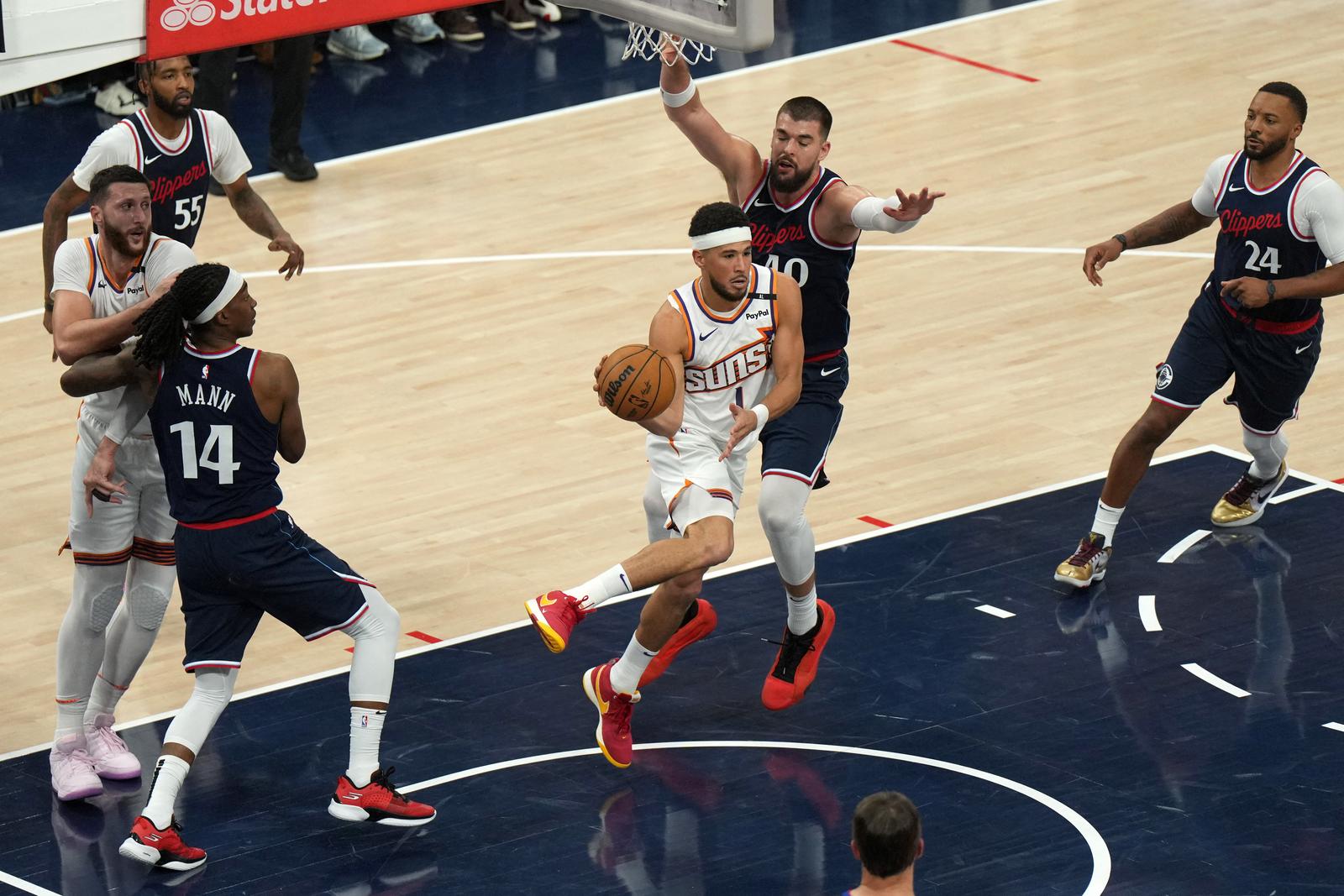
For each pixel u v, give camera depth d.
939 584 25.83
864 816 15.21
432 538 27.42
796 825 20.61
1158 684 23.25
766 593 25.83
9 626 25.31
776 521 21.78
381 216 39.88
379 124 45.75
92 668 21.58
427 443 30.25
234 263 37.44
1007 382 31.75
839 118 44.56
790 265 22.42
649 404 20.80
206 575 19.88
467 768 21.94
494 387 32.09
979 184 40.22
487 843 20.44
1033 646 24.23
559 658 24.36
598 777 21.72
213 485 19.66
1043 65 47.94
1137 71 47.25
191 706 20.14
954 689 23.31
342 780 20.50
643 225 38.91
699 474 21.36
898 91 46.47
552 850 20.27
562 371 32.59
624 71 49.03
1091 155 41.72
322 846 20.45
